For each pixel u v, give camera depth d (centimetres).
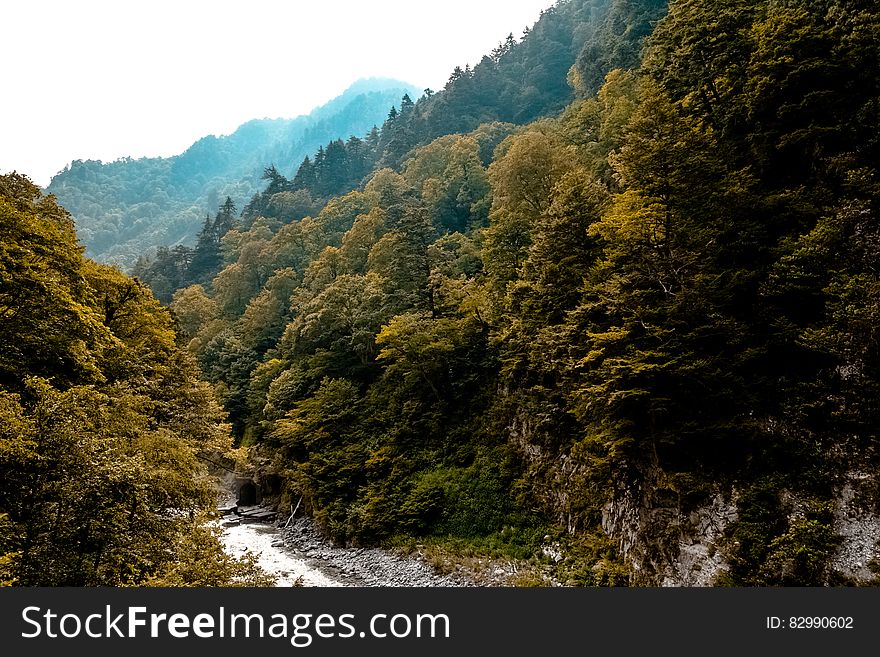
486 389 3344
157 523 1297
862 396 1506
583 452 2239
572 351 2134
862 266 1571
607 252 2073
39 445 1056
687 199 1947
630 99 4078
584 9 12356
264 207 11681
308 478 3609
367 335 4212
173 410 2825
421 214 4494
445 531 2762
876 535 1360
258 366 5438
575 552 2161
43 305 1636
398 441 3438
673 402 1783
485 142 8850
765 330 1766
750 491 1606
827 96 1884
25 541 1032
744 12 2392
